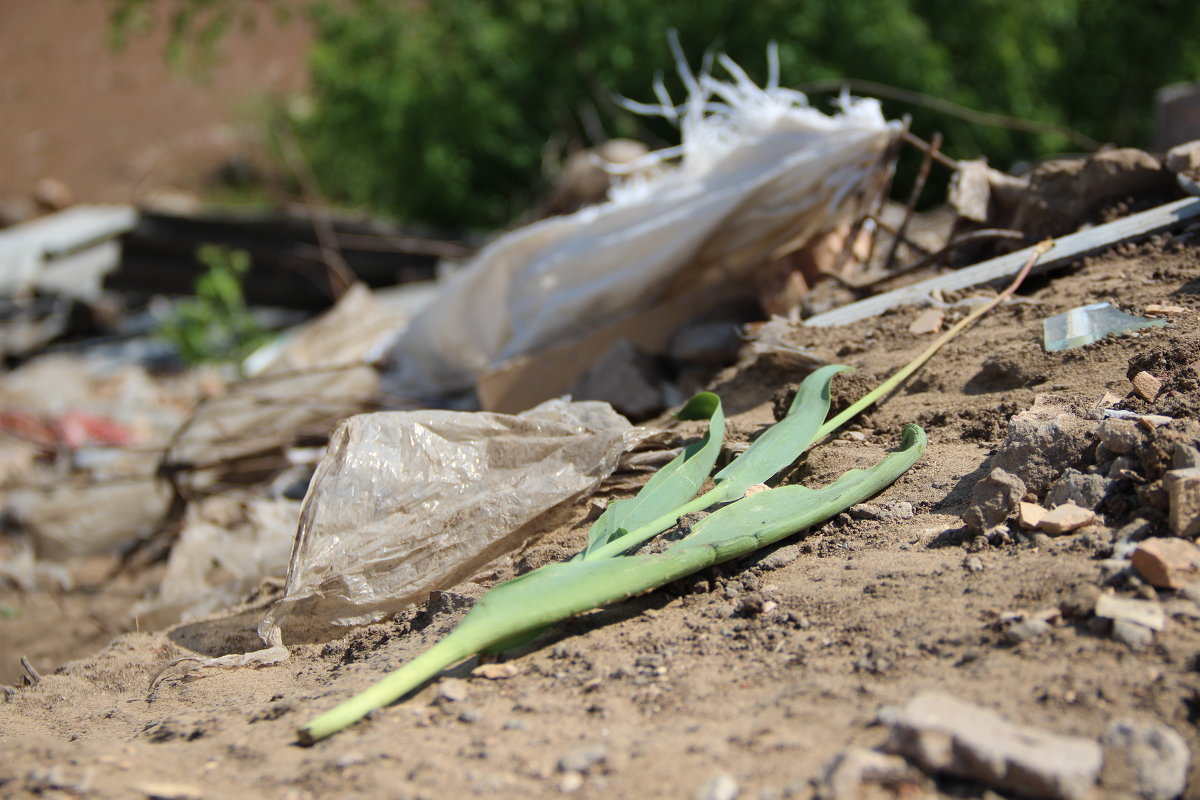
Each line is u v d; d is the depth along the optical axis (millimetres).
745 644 981
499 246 1526
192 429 1617
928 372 1235
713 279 1456
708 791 866
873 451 1153
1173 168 1365
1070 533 1003
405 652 1039
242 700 1029
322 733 939
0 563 1563
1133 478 1013
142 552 1533
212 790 916
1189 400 1052
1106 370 1141
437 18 3312
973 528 1030
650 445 1214
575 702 954
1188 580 942
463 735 936
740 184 1428
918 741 860
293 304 2844
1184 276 1239
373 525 1134
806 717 910
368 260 2703
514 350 1510
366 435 1167
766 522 1054
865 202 1438
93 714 1054
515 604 985
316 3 3504
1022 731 865
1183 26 3350
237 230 2719
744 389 1325
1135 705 885
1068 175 1393
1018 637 931
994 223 1425
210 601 1287
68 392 2451
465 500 1148
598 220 1484
